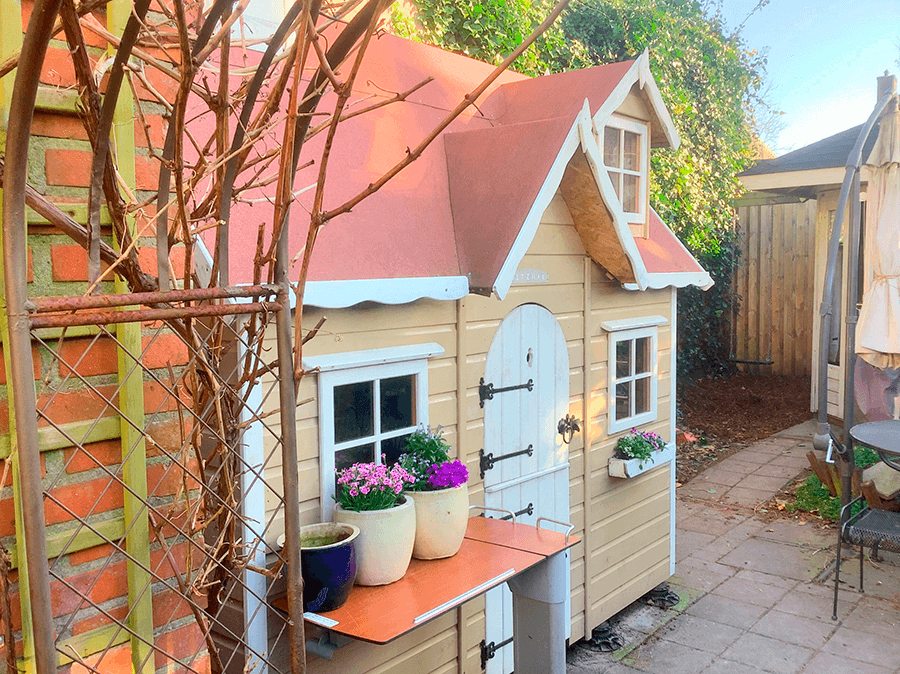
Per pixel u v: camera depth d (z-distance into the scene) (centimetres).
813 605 534
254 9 417
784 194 1138
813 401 1044
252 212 315
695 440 966
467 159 418
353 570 284
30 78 118
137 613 189
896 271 761
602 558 496
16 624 173
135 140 192
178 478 202
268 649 296
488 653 407
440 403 376
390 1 136
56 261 176
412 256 360
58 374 176
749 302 1253
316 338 313
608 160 504
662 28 945
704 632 500
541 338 441
